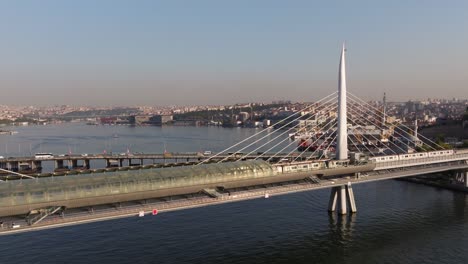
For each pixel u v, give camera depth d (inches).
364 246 3607.3
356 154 4736.7
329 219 4411.9
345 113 4712.1
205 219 4424.2
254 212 4707.2
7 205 2704.2
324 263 3250.5
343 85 4702.3
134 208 3043.8
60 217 2785.4
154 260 3257.9
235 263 3213.6
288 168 4082.2
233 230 4037.9
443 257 3361.2
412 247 3580.2
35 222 2650.1
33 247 3543.3
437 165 5408.5
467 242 3690.9
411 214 4589.1
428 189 5959.6
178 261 3240.7
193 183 3447.3
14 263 3184.1
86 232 3959.2
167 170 3501.5
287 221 4345.5
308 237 3838.6
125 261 3230.8
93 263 3186.5
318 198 5378.9
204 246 3590.1
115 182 3127.5
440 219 4387.3
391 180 6688.0
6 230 2532.0
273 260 3287.4
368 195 5580.7
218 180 3592.5
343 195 4579.2
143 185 3216.0
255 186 3897.6
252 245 3622.0
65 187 2935.5
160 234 3909.9
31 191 2817.4
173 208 3142.2
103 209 3053.6
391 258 3351.4
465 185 5723.4
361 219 4411.9
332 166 4387.3
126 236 3846.0
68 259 3272.6
